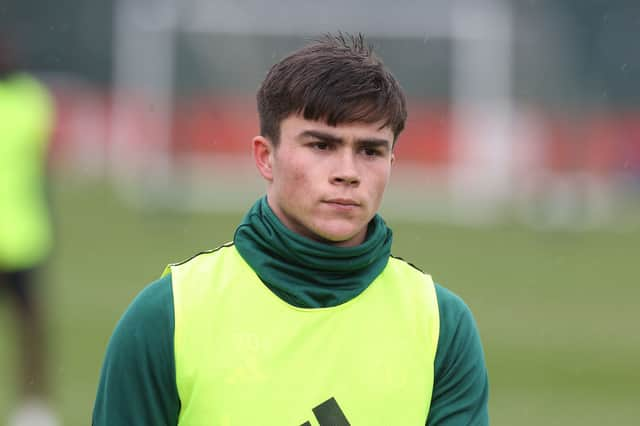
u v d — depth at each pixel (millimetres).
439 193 86812
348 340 10141
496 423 26125
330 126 9812
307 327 10102
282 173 10039
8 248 25969
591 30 106438
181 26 88188
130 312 10180
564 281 51312
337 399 10016
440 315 10477
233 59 87812
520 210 82500
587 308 44156
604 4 106250
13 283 26094
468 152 89188
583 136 83812
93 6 112875
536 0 97125
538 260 58188
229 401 9938
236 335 10047
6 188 26922
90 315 39250
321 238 10086
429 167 89188
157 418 10062
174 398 10070
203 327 10055
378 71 10094
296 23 87312
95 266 51156
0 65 28250
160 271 50062
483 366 10703
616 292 48500
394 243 62438
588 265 56969
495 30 90250
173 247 58281
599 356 34906
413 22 89812
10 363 33031
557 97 90750
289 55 10344
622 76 106000
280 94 10016
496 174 88312
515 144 89062
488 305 43906
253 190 86000
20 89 28141
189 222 70500
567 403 28516
